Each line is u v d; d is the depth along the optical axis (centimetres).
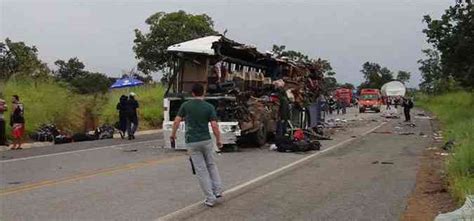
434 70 9119
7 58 3553
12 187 1108
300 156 1716
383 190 1109
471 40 3300
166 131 1856
